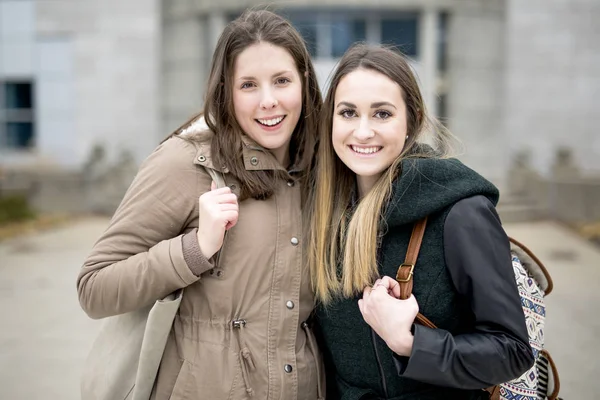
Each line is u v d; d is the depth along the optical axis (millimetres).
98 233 11578
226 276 1865
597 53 13984
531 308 1866
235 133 1905
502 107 14508
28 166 14164
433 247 1743
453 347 1590
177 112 15141
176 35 15016
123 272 1759
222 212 1737
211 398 1827
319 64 13797
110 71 15133
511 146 14281
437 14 14102
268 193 1925
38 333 5688
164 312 1760
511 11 14109
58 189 13703
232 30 1938
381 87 1816
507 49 14219
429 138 1964
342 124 1870
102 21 15047
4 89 15453
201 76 14781
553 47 14070
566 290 6918
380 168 1858
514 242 1930
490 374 1599
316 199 1996
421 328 1638
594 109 14070
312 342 2018
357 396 1890
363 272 1796
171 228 1860
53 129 15391
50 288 7449
